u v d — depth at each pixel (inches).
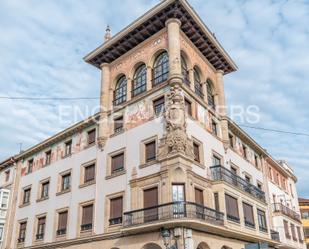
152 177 958.4
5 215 1459.2
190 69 1147.3
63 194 1241.4
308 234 2470.5
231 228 981.2
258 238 1108.5
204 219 887.1
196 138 1040.2
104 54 1269.7
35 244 1259.8
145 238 901.2
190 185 918.4
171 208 863.7
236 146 1327.5
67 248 1119.6
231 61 1321.4
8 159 1594.5
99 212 1072.2
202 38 1195.9
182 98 1019.3
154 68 1149.1
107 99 1230.9
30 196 1405.0
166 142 961.5
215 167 1053.8
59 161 1339.8
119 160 1099.3
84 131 1285.7
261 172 1512.1
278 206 1539.1
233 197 1056.2
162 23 1146.7
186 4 1083.3
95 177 1144.2
